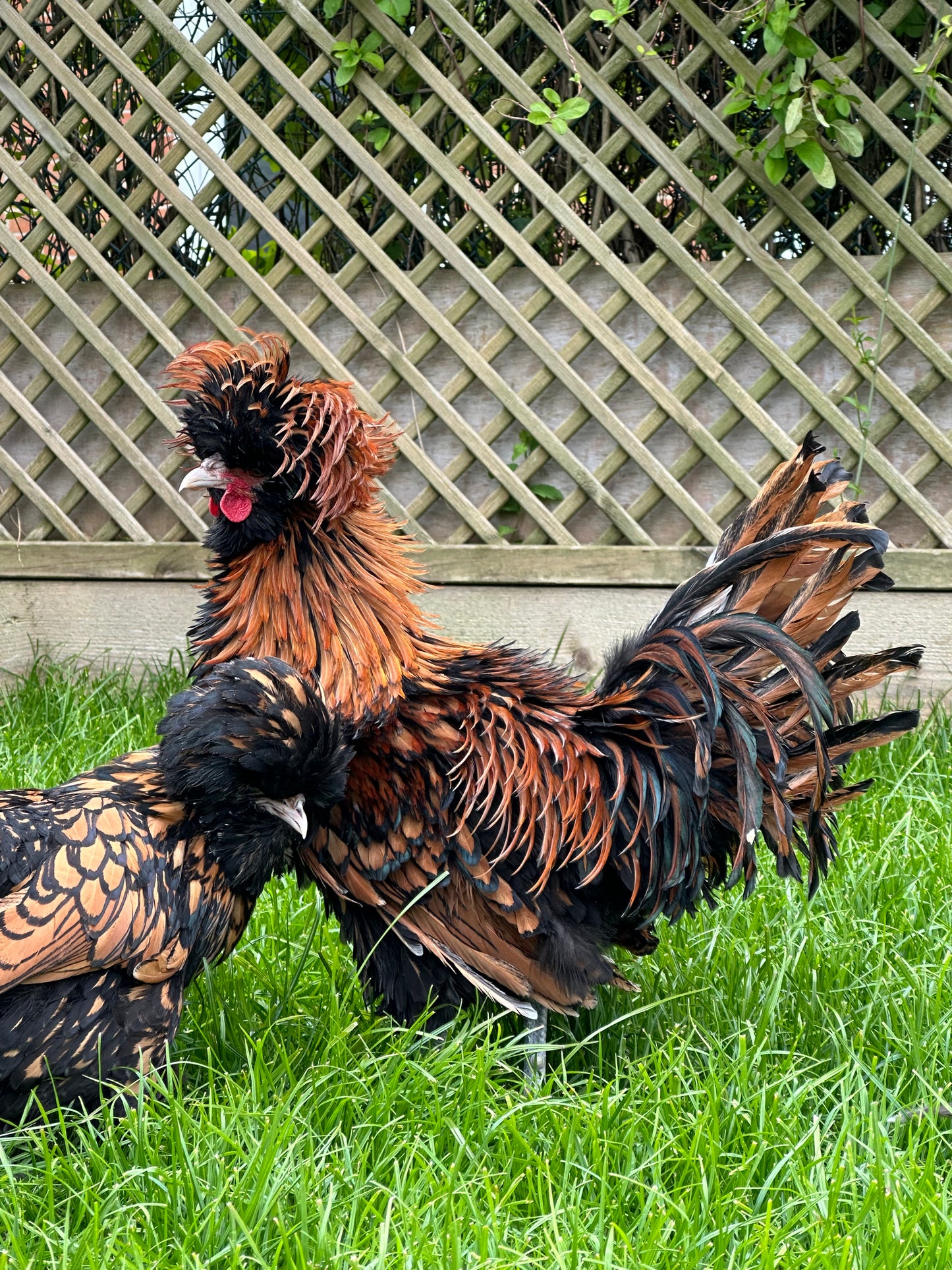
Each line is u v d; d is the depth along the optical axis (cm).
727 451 276
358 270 278
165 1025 193
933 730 260
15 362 305
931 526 268
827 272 270
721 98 269
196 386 207
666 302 275
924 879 223
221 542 207
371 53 268
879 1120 193
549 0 269
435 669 205
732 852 209
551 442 276
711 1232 184
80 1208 185
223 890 197
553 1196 186
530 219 278
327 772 194
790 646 198
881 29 258
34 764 246
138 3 274
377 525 208
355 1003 209
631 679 205
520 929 200
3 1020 188
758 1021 205
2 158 284
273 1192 183
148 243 283
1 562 298
